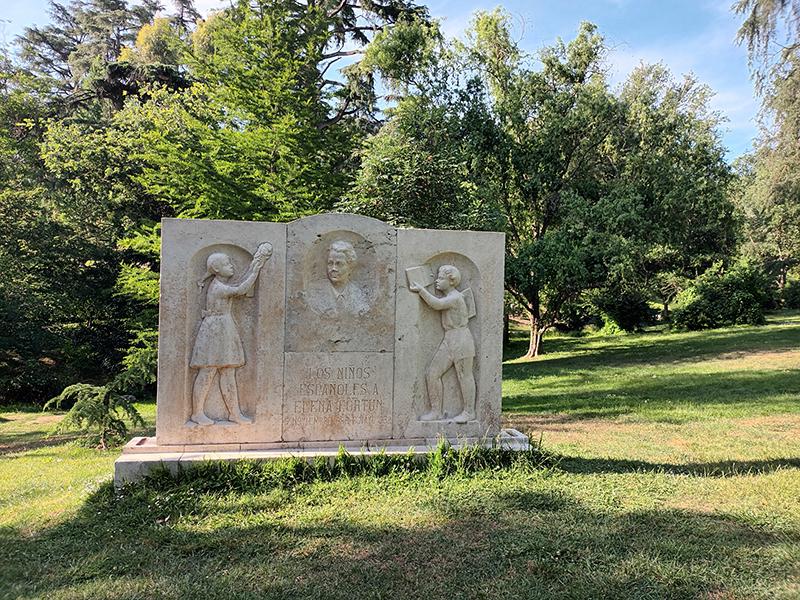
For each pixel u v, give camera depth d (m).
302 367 6.03
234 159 13.80
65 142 20.20
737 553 3.94
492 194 18.73
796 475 5.67
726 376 13.70
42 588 3.65
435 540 4.23
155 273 14.72
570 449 7.09
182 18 33.38
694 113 22.69
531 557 3.94
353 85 20.73
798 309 35.56
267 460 5.57
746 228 28.91
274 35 14.21
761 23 11.59
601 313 31.25
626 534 4.29
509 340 29.95
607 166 22.17
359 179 12.80
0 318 18.20
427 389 6.41
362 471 5.64
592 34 20.62
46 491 5.80
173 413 5.77
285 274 6.03
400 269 6.32
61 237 19.75
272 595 3.49
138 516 4.75
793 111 14.59
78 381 19.84
